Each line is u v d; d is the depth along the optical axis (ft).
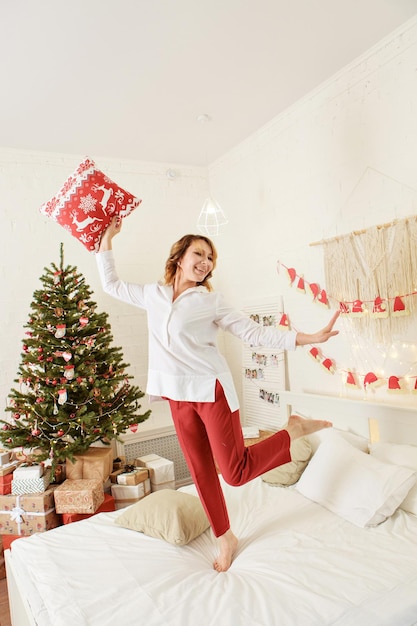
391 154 7.87
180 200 13.21
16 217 11.05
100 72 8.18
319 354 9.45
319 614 4.37
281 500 7.33
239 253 12.32
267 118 10.59
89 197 6.02
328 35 7.60
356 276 8.43
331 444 7.79
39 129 10.25
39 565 5.52
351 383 8.61
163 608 4.59
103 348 9.61
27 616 5.04
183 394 5.67
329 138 9.16
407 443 7.43
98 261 6.26
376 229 7.99
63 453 8.77
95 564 5.51
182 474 12.30
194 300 5.86
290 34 7.50
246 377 11.95
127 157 12.32
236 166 12.24
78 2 6.41
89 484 8.70
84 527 6.65
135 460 10.59
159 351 5.91
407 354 7.57
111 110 9.60
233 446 5.57
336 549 5.65
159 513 6.39
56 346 9.00
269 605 4.56
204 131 11.02
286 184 10.39
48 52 7.50
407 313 7.49
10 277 10.88
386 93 7.91
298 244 10.09
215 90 9.12
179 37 7.38
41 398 8.83
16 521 8.36
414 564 5.17
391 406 7.63
